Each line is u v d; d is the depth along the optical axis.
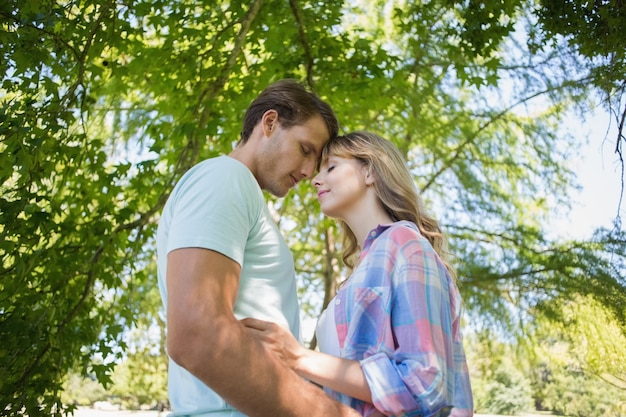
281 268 1.59
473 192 8.29
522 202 8.47
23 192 3.42
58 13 3.16
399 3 8.40
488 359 8.81
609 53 4.20
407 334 1.51
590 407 8.59
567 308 7.76
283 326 1.55
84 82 4.12
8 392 3.79
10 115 3.20
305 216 9.87
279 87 1.85
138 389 13.20
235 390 1.29
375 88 5.67
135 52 5.09
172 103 5.54
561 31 4.16
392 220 1.86
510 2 4.39
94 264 4.36
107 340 4.33
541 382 8.77
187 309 1.30
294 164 1.84
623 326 7.42
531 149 8.15
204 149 5.80
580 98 7.18
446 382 1.49
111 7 3.82
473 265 7.97
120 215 4.65
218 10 5.41
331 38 5.41
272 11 5.23
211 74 5.25
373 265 1.64
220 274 1.36
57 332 4.09
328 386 1.49
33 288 4.14
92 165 4.20
